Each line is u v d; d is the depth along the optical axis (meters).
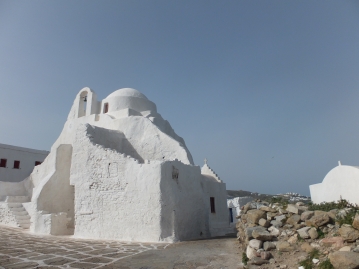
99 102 20.80
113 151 12.94
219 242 10.75
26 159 28.28
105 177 12.86
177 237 11.46
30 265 6.75
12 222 16.61
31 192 20.66
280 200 8.73
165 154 15.31
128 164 12.44
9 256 7.72
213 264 6.99
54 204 15.36
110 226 12.17
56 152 16.20
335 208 7.07
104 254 8.24
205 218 13.87
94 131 14.83
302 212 6.96
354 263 4.43
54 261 7.23
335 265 4.66
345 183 8.69
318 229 6.09
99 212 12.62
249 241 6.88
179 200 12.18
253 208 8.58
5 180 26.38
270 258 6.15
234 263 7.03
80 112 20.81
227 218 17.22
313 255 5.51
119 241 11.20
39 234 13.44
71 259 7.49
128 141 16.53
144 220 11.47
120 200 12.23
